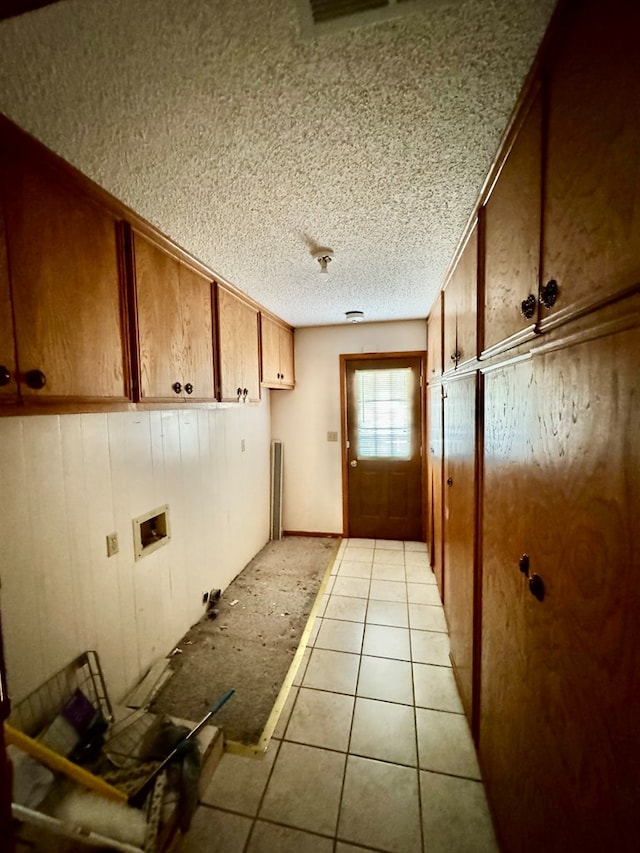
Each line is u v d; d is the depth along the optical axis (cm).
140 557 193
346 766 148
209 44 75
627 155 53
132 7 67
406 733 162
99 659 164
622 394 56
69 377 113
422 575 306
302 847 121
